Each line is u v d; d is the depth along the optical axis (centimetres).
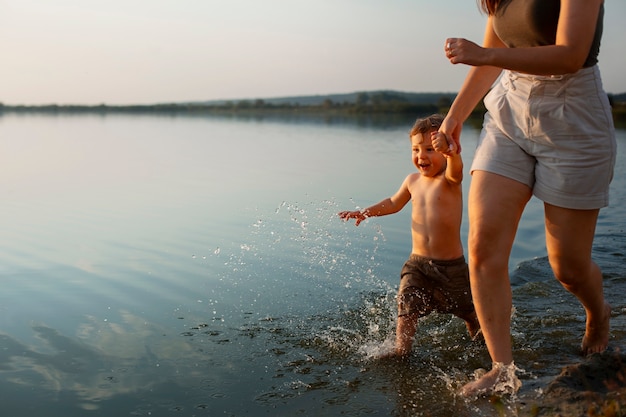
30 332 380
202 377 322
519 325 394
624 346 346
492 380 296
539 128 291
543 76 287
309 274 496
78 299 440
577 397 273
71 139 1830
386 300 441
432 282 386
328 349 360
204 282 478
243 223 666
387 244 580
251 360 344
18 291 456
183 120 3384
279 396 302
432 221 388
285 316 411
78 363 338
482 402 287
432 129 401
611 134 291
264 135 1984
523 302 441
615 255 546
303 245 579
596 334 340
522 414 271
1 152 1417
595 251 560
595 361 303
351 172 1027
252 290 459
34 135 2002
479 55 264
